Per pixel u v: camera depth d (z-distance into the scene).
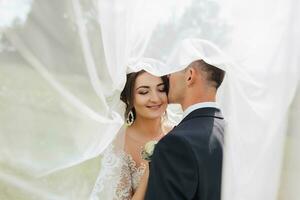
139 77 2.99
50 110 2.32
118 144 2.92
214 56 2.21
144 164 3.01
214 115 2.46
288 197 2.10
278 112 2.08
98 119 2.37
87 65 2.27
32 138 2.35
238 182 2.10
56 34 2.23
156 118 3.12
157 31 2.38
